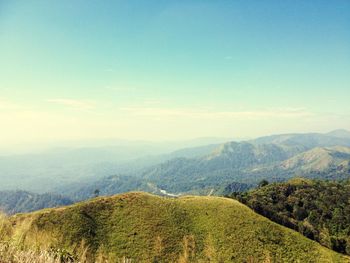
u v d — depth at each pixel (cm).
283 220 8575
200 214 6731
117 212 6544
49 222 5603
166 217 6494
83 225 5716
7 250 738
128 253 5284
